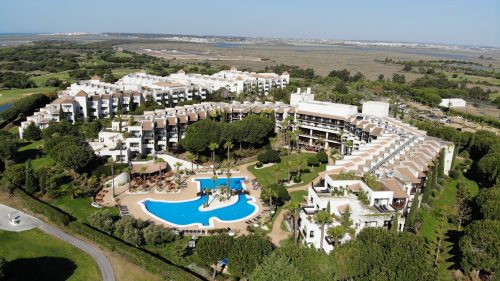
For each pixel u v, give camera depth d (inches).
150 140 6048.2
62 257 3388.3
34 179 4680.1
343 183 3887.8
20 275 3095.5
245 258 2910.9
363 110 7126.0
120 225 3796.8
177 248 3464.6
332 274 2768.2
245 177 5472.4
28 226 3922.2
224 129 6063.0
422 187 4596.5
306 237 3528.5
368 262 2864.2
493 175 5108.3
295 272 2600.9
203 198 4749.0
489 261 2997.0
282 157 6348.4
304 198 4753.9
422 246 3021.7
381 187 3762.3
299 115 7130.9
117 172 5315.0
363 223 3430.1
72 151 4985.2
